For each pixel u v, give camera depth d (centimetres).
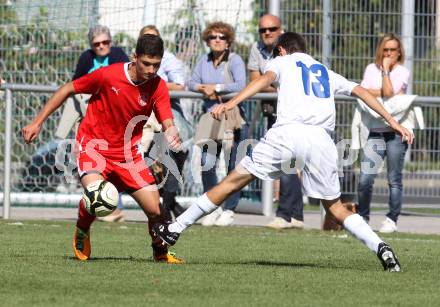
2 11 3356
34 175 3288
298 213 2817
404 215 3338
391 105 2684
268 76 1838
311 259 2039
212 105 2808
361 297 1491
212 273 1720
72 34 3328
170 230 1861
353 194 3055
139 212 3241
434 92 3206
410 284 1638
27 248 2123
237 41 3219
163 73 2861
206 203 1848
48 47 3341
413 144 3108
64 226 2686
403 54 2739
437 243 2458
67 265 1791
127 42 3262
